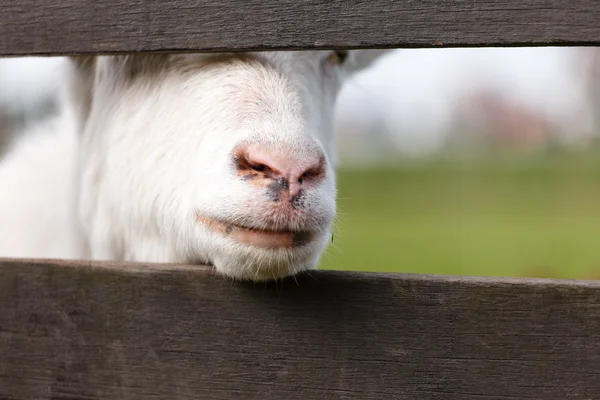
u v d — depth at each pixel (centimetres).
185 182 323
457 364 261
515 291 255
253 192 265
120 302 282
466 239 1313
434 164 2925
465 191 2238
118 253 377
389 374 266
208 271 277
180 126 328
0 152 620
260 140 278
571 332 252
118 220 367
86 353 286
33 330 290
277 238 264
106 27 275
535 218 1647
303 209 264
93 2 275
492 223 1563
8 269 291
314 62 365
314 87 362
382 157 3228
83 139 391
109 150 364
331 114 402
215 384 277
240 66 325
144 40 271
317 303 270
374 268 1015
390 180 2523
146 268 280
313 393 271
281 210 262
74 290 286
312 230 267
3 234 459
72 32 278
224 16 263
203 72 330
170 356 280
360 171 2733
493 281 257
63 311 287
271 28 260
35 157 480
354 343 268
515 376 257
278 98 312
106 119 367
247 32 262
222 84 320
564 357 253
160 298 279
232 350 276
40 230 448
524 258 1089
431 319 262
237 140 287
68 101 407
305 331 271
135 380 283
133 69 352
